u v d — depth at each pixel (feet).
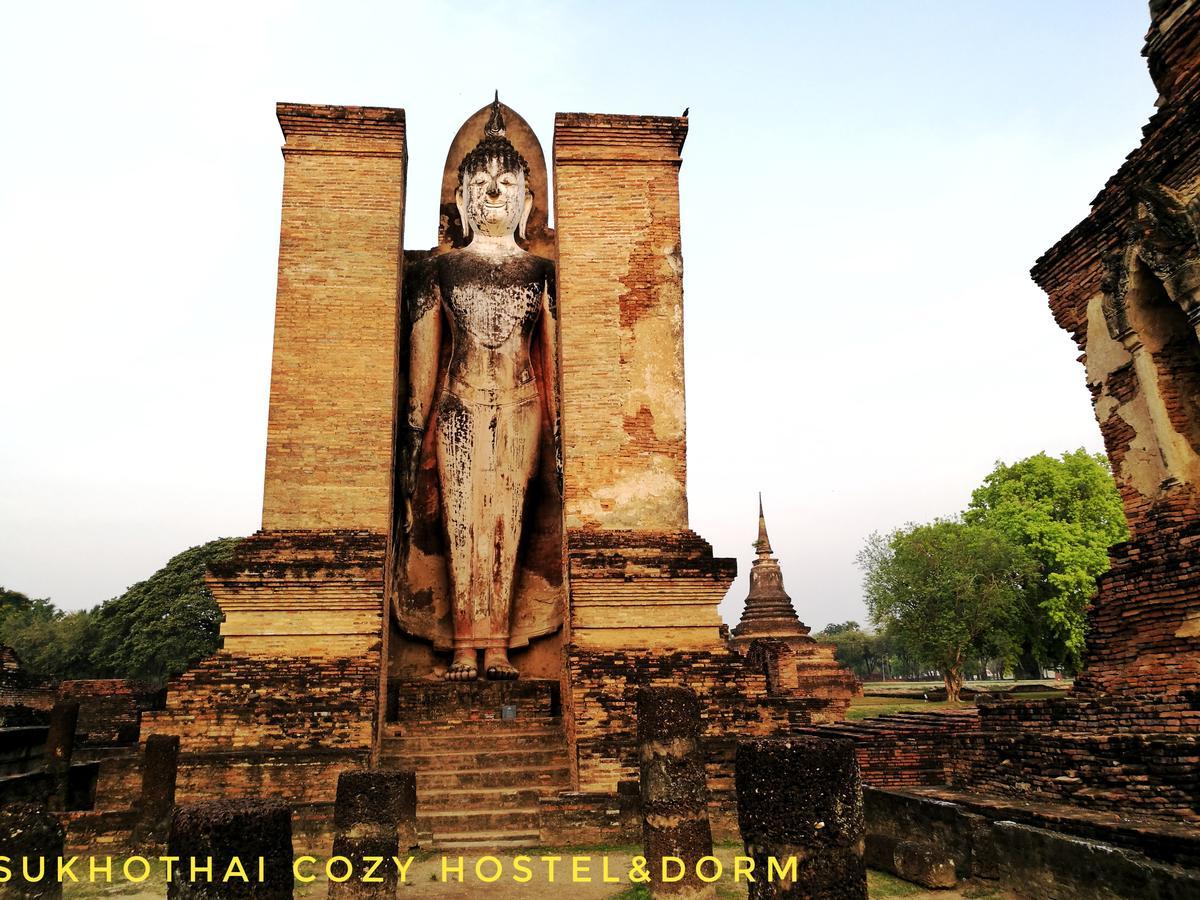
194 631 135.33
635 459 45.16
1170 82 36.76
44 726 23.65
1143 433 36.24
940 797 32.73
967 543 131.23
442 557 52.44
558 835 35.78
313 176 46.55
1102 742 28.78
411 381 51.98
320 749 37.78
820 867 18.34
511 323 52.13
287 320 44.50
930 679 347.15
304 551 41.14
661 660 40.96
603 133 48.91
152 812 35.12
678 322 47.16
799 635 136.98
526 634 51.31
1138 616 33.47
